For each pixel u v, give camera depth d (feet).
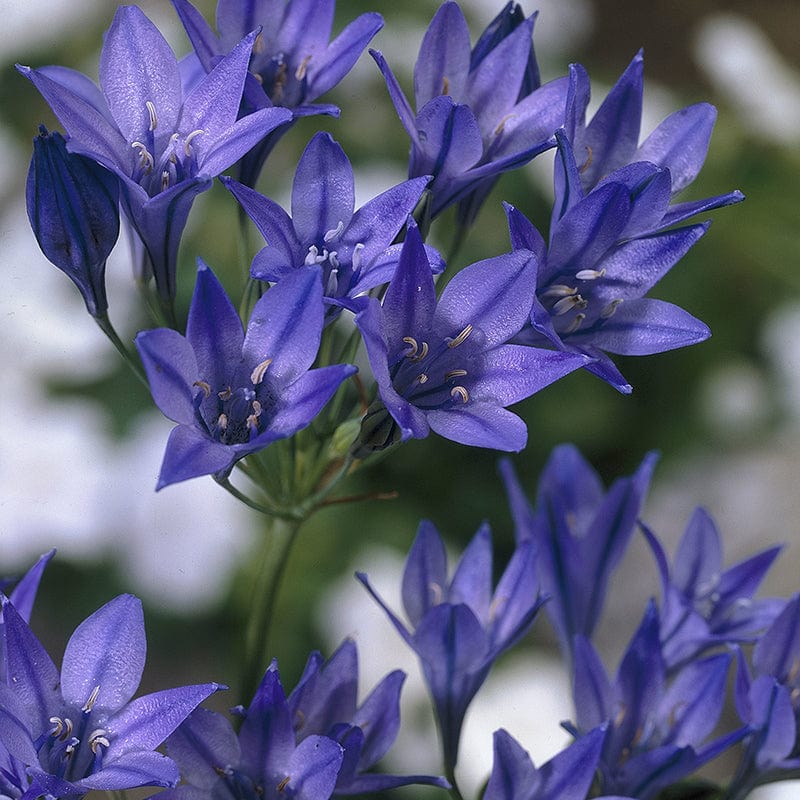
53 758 1.82
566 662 2.03
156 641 2.67
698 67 4.29
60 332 2.57
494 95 1.96
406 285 1.84
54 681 1.83
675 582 2.04
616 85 1.92
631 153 1.93
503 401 1.86
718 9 4.38
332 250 1.89
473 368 1.87
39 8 2.86
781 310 3.03
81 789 1.80
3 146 2.83
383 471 2.74
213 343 1.84
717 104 3.22
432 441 2.77
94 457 2.55
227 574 2.61
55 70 1.98
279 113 1.87
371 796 2.48
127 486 2.55
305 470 1.96
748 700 1.93
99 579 2.60
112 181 1.90
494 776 1.87
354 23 1.97
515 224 1.86
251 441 1.82
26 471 2.52
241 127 1.88
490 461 2.80
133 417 2.62
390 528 2.69
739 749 2.77
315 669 1.88
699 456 3.01
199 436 1.82
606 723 1.88
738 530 2.96
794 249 3.04
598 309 1.91
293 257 1.89
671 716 1.95
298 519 1.97
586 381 2.92
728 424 3.01
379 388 1.83
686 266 3.04
